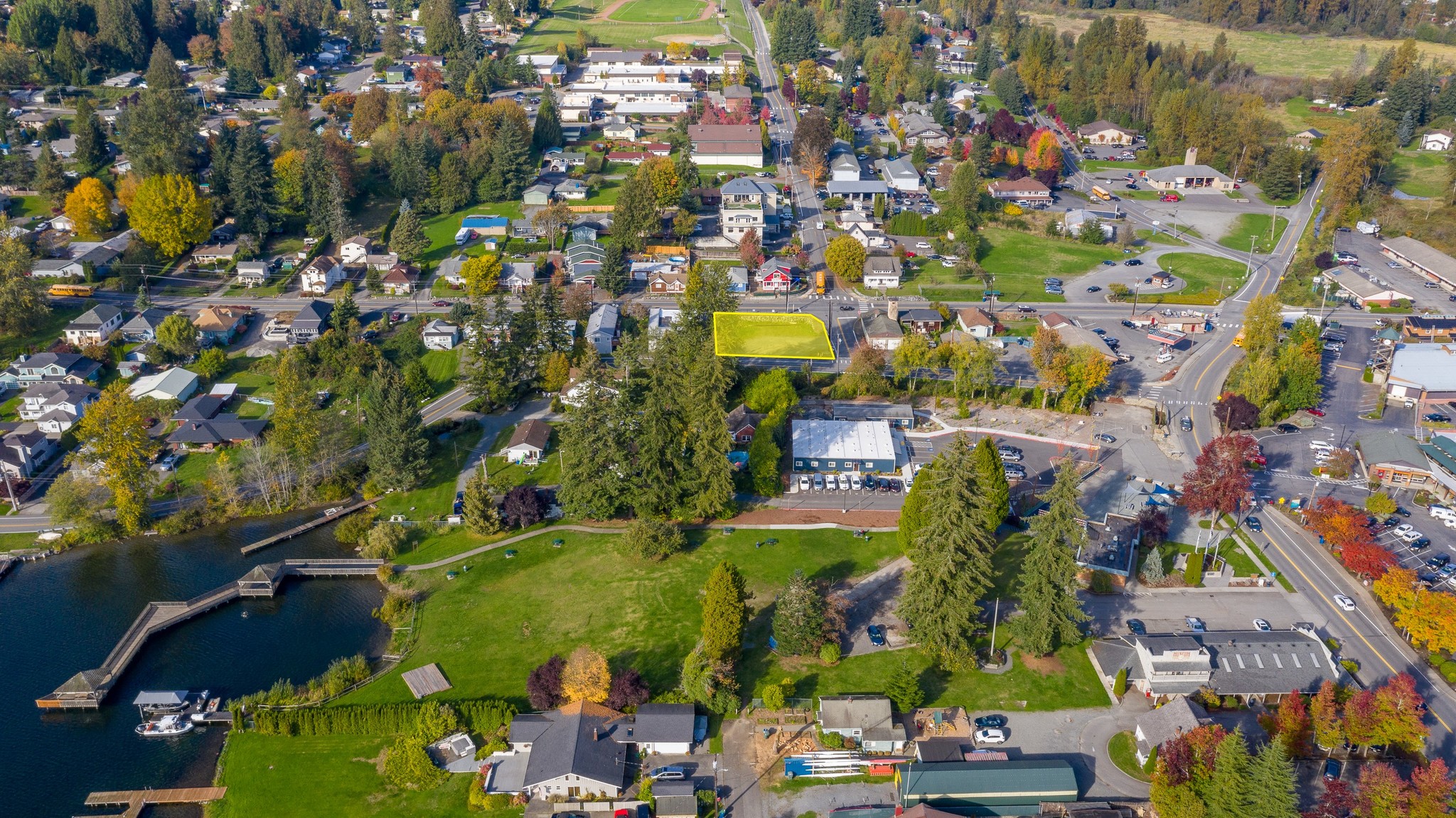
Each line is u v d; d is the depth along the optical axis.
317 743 104.88
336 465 153.88
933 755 98.62
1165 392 175.12
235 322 197.75
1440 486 144.38
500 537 138.38
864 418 162.50
